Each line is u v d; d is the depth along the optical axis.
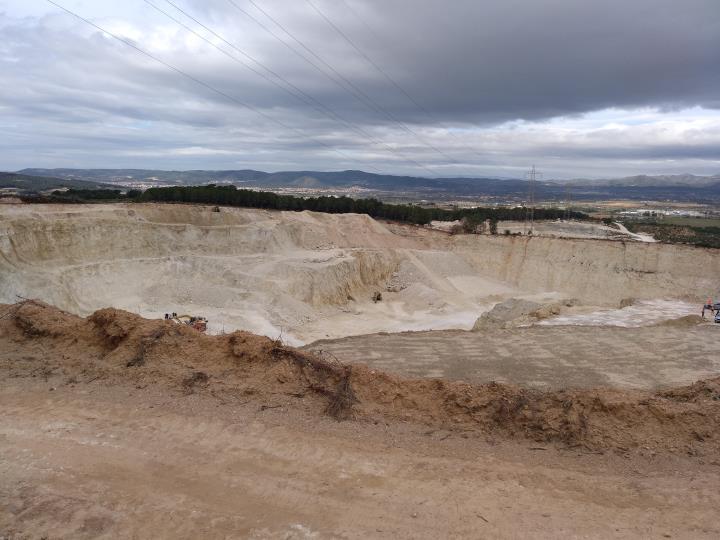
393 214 105.06
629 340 24.69
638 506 9.25
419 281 71.12
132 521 8.40
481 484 9.80
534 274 76.88
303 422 12.09
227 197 84.62
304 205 96.25
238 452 10.66
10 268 39.88
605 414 12.42
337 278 60.59
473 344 24.17
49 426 11.43
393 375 14.23
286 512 8.76
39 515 8.44
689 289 64.62
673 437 11.82
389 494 9.36
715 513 9.05
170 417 11.99
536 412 12.54
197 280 52.25
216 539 8.02
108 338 15.77
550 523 8.61
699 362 21.17
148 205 61.62
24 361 14.94
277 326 45.41
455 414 12.84
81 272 45.22
